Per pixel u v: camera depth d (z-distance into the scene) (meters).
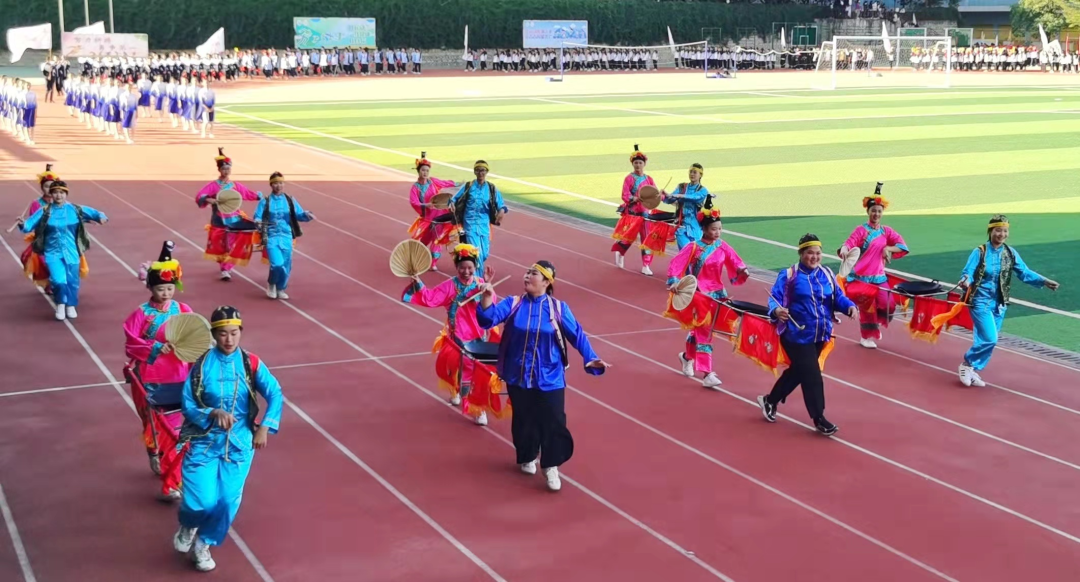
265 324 14.10
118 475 9.22
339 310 14.87
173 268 8.99
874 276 13.51
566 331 9.08
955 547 8.21
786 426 10.82
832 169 30.95
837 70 93.19
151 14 79.12
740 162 32.25
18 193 24.30
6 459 9.50
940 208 24.56
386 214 22.53
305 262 17.91
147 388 8.93
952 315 12.32
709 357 11.90
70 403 10.98
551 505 8.83
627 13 96.12
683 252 12.07
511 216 22.69
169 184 25.98
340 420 10.66
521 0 92.50
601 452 10.02
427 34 89.50
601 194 26.03
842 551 8.09
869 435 10.58
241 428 7.63
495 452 9.98
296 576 7.55
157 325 8.97
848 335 14.34
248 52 74.31
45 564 7.66
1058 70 92.38
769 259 18.97
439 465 9.62
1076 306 15.95
